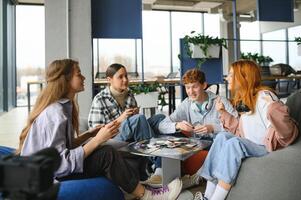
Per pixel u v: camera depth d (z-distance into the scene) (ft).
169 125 8.56
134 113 8.16
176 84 16.69
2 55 28.12
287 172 5.54
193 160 8.20
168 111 17.67
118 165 5.99
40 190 2.28
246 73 6.43
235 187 6.03
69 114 5.88
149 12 34.86
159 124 8.87
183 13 36.40
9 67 30.76
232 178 5.97
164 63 35.58
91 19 14.79
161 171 7.41
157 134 8.87
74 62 6.02
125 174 6.11
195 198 6.84
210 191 6.47
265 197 5.70
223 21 34.37
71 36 14.40
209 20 37.19
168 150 6.56
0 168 2.30
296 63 32.55
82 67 14.48
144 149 6.69
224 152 6.09
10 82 31.48
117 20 15.16
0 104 27.35
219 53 14.83
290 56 33.19
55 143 5.33
